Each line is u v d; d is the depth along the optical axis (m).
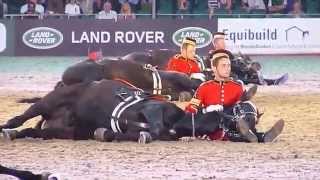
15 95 28.50
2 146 16.25
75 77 19.56
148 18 42.28
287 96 28.45
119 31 40.97
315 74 35.62
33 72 35.88
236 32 41.12
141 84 21.14
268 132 16.84
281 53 41.28
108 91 16.48
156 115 16.28
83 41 41.12
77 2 44.66
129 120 16.30
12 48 41.22
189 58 24.52
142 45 40.91
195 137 16.75
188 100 23.81
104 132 16.38
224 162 14.41
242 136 16.59
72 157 14.95
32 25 41.25
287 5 45.50
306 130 19.45
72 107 16.75
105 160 14.61
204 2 46.16
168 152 15.39
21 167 13.92
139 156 15.00
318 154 15.37
